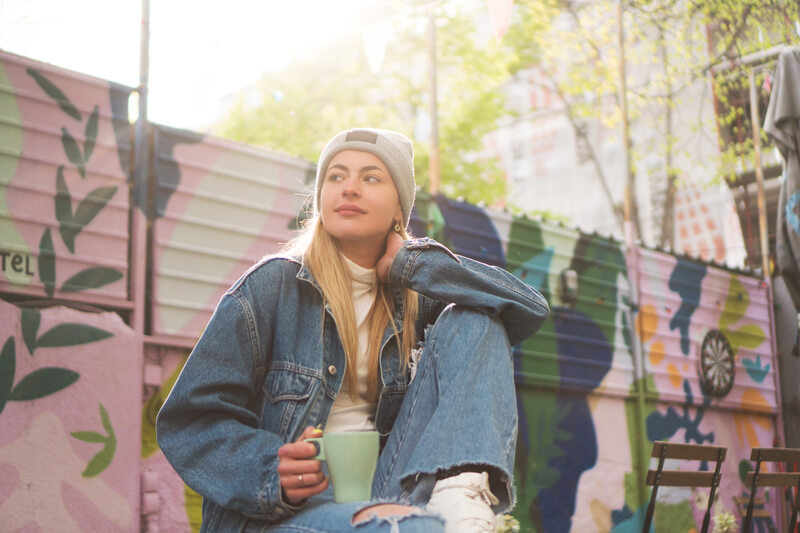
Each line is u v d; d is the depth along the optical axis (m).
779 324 8.07
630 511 6.64
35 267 3.97
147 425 4.28
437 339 1.56
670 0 8.58
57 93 4.16
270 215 4.96
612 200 19.56
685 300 7.46
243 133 16.89
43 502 3.77
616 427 6.75
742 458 7.69
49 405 3.87
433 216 5.85
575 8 13.37
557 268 6.55
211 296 4.62
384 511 1.24
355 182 1.60
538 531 5.94
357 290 1.67
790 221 7.50
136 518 4.07
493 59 16.97
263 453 1.37
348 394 1.61
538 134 21.12
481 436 1.39
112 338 4.15
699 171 13.63
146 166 4.45
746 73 7.98
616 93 13.08
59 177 4.12
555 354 6.35
